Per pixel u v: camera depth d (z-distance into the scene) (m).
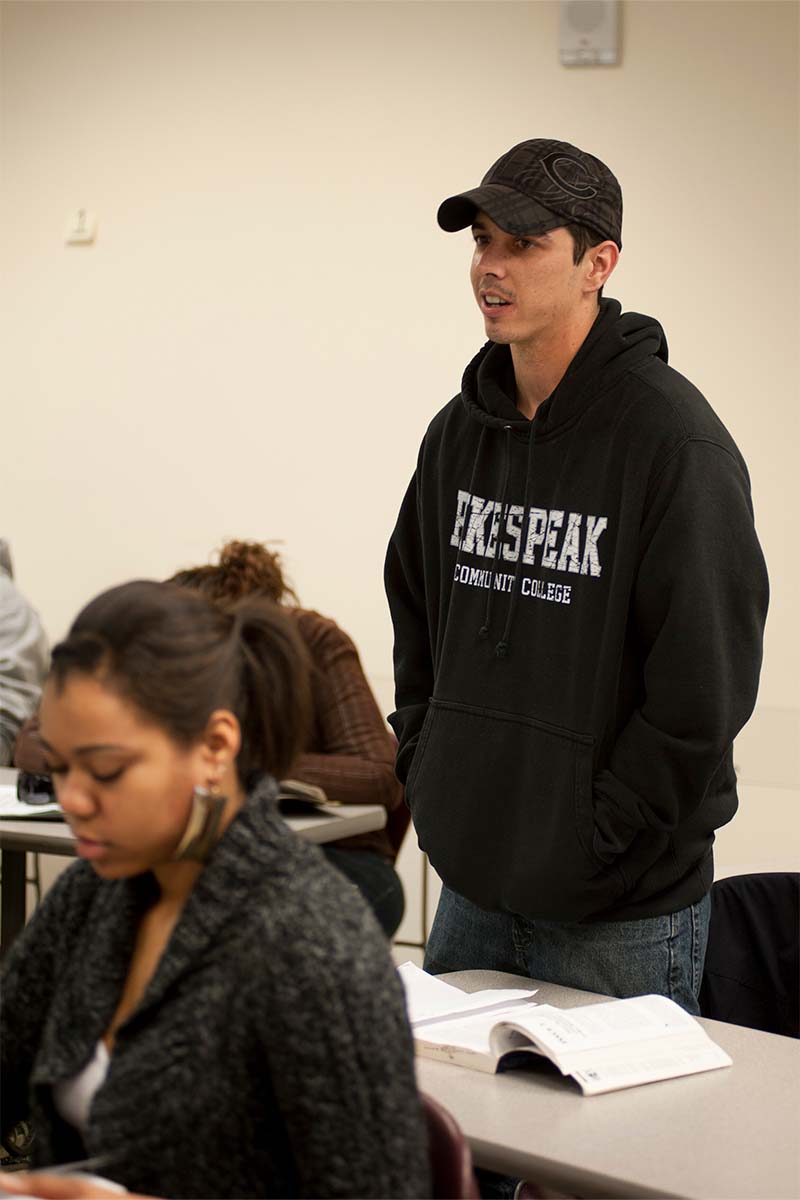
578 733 1.86
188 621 1.06
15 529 4.63
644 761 1.80
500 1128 1.36
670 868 1.88
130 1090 1.04
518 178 1.89
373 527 4.08
